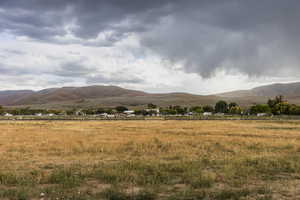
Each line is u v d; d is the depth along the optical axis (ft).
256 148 72.74
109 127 162.20
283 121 237.86
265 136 108.27
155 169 43.70
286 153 64.39
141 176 39.09
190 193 31.07
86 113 599.16
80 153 63.67
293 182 37.47
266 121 238.89
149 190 32.37
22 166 48.52
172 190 33.53
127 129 145.28
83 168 45.14
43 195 31.04
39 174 41.04
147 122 224.94
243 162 50.47
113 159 55.83
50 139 92.89
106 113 570.87
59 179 37.52
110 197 30.01
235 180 37.65
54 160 54.80
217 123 206.80
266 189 32.96
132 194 31.19
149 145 77.36
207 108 592.60
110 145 76.43
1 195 30.60
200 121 243.60
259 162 49.62
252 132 125.49
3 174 39.86
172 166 45.29
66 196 30.83
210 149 70.33
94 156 59.52
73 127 160.97
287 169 44.65
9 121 248.73
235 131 131.54
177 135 109.81
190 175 39.58
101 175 39.63
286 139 95.35
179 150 67.97
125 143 81.61
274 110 432.25
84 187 34.81
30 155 60.75
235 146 76.54
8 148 70.74
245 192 31.68
